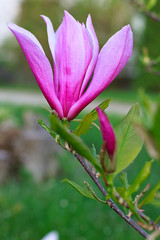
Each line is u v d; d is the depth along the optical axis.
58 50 0.97
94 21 25.34
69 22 0.95
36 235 4.32
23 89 26.42
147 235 0.83
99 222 4.50
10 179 6.22
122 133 0.88
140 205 0.83
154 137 0.54
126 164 0.87
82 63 0.97
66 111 0.98
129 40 0.95
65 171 6.58
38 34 24.88
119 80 27.55
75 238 4.25
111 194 0.80
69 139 0.75
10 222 4.50
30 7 25.64
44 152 6.53
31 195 5.34
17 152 6.42
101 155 0.78
